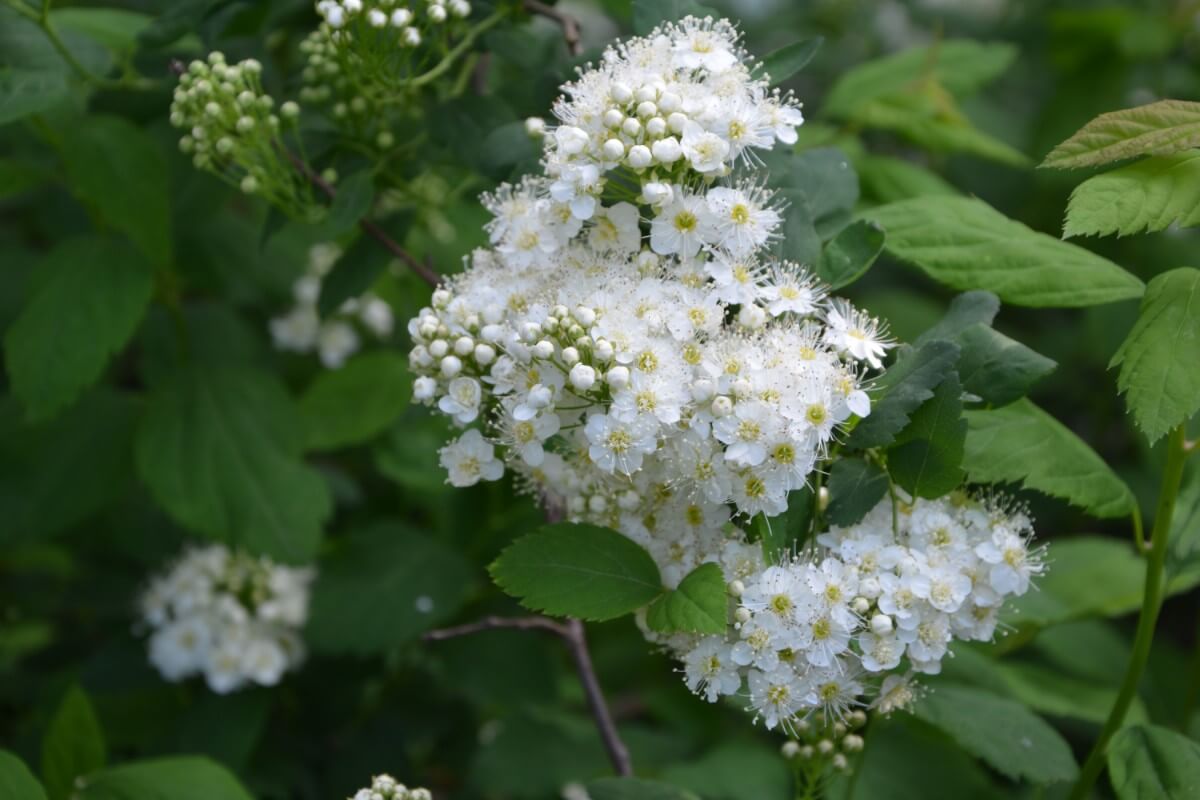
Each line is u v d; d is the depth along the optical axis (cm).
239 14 41
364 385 44
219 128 37
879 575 33
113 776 37
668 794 35
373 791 35
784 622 32
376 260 39
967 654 38
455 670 44
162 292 44
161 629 43
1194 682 40
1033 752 36
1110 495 36
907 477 33
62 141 40
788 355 33
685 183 34
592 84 34
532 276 34
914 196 44
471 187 41
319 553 44
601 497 34
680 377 32
